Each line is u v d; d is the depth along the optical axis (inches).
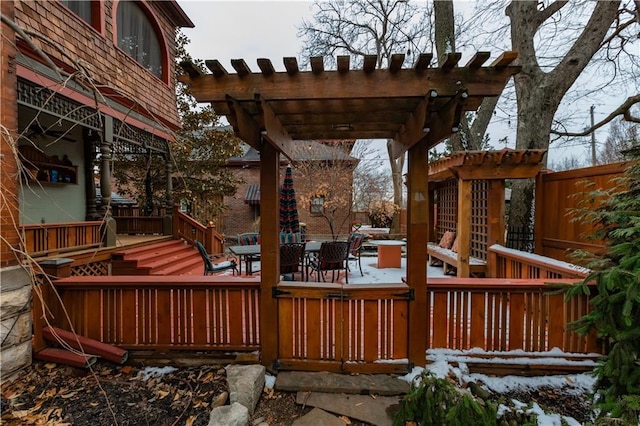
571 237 174.9
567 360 106.0
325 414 88.3
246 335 113.0
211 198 436.1
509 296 108.9
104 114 217.2
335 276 248.4
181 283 112.7
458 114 81.9
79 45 189.0
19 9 150.6
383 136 125.9
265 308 109.0
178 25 318.3
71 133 275.0
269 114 89.0
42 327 112.4
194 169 412.2
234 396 87.8
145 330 114.5
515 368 106.6
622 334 76.7
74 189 278.4
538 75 223.0
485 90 82.0
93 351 109.5
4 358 100.0
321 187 436.8
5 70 104.6
